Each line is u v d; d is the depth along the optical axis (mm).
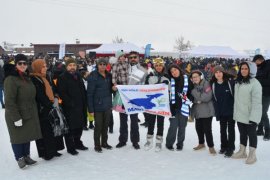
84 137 7641
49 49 51594
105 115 6422
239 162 5676
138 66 6828
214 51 33562
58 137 6082
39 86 5531
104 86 6273
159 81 6430
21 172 5281
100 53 31312
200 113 6105
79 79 6168
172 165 5570
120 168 5441
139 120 9422
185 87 6191
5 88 5074
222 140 6148
